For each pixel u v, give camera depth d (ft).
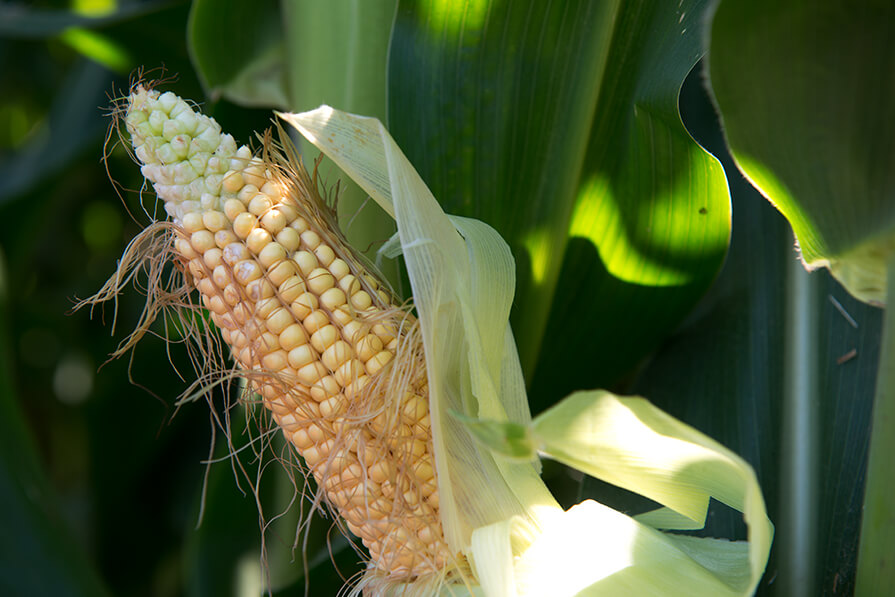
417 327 1.45
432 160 1.62
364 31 1.68
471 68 1.59
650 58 1.56
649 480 1.38
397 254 1.55
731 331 1.76
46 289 3.72
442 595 1.45
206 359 1.50
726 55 1.27
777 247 1.76
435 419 1.39
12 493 1.99
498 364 1.47
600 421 1.29
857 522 1.57
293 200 1.45
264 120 1.98
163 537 2.82
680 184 1.62
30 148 3.22
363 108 1.69
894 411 1.32
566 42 1.58
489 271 1.46
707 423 1.73
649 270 1.70
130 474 2.74
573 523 1.42
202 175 1.42
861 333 1.64
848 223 1.33
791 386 1.66
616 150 1.64
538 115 1.61
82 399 3.35
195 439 2.82
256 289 1.41
